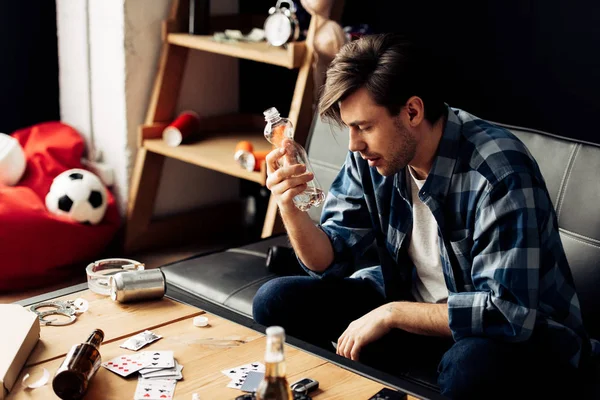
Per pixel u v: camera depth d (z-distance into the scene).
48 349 1.54
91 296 1.81
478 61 2.88
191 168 3.50
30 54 3.55
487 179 1.64
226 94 3.52
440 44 2.95
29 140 3.27
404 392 1.37
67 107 3.43
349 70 1.60
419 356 1.79
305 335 1.93
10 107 3.57
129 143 3.25
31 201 2.94
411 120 1.64
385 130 1.62
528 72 2.77
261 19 3.34
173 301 1.79
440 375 1.64
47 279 3.02
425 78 1.63
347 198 1.96
